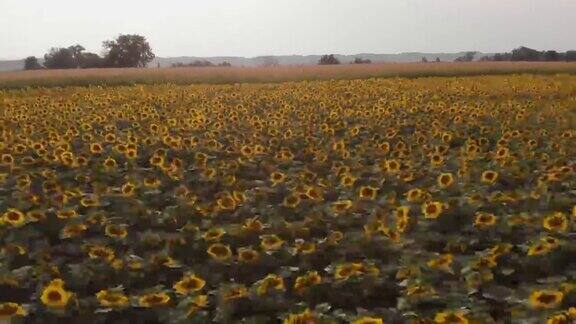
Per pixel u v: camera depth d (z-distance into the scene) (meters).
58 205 10.30
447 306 6.39
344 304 6.81
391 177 11.95
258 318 6.21
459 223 9.24
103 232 9.39
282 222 9.01
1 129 18.58
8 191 11.46
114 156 14.46
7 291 7.20
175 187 11.87
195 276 6.99
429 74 49.62
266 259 7.79
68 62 103.25
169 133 18.02
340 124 18.88
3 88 40.69
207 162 14.07
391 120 19.84
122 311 6.51
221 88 35.78
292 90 32.69
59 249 8.51
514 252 8.12
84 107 24.61
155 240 8.58
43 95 32.06
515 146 14.90
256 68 60.44
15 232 8.88
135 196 10.95
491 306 6.56
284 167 13.83
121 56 102.31
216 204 10.09
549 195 10.09
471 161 13.12
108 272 7.49
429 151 14.31
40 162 13.68
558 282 7.00
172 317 6.28
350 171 12.65
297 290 6.84
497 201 9.88
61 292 6.29
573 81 37.41
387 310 6.36
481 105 22.92
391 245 8.08
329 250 8.10
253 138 16.42
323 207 9.90
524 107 22.47
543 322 5.80
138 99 28.05
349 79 45.72
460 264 7.39
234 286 6.61
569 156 14.16
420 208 9.75
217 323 6.27
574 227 8.59
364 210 9.97
